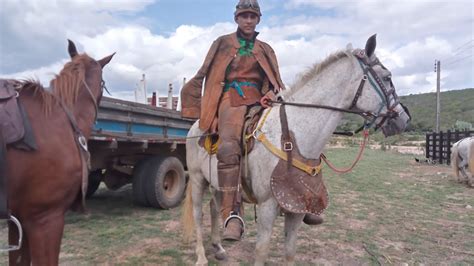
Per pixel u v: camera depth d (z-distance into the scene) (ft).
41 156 7.68
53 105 8.33
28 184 7.65
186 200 14.65
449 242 17.26
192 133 14.46
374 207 24.45
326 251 15.76
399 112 10.44
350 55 10.25
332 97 10.28
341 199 26.99
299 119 10.28
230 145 10.78
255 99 11.85
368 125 10.50
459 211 23.67
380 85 10.23
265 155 10.28
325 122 10.23
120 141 18.30
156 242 16.33
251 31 12.22
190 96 13.07
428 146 61.11
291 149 10.00
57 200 8.02
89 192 24.56
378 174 41.65
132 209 22.33
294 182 9.89
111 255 14.70
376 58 10.41
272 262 14.39
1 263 13.96
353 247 16.35
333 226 19.66
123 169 21.89
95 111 9.82
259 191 10.44
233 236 9.99
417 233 18.63
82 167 8.50
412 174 42.45
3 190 7.18
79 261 14.05
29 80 8.25
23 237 8.68
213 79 12.29
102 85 10.53
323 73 10.47
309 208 9.87
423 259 15.03
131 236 17.08
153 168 21.47
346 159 60.34
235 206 10.48
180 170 23.45
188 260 14.34
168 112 22.93
